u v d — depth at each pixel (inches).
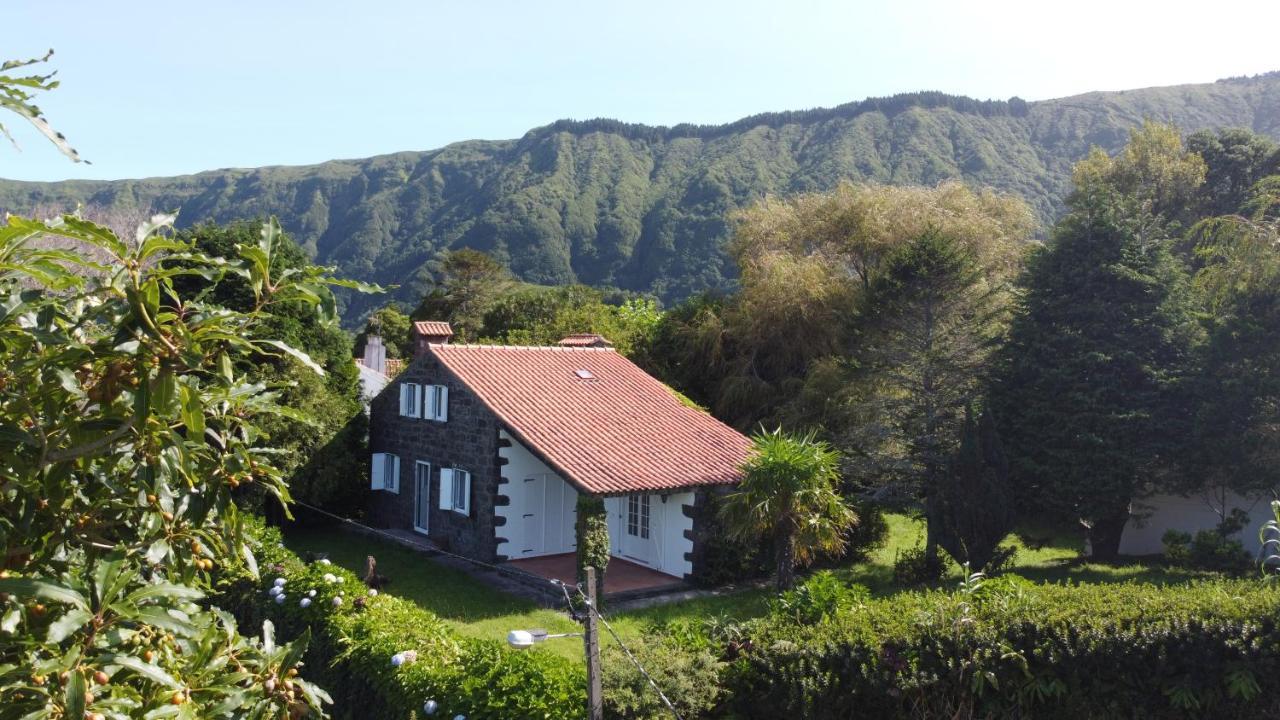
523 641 265.3
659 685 313.9
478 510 782.5
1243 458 771.4
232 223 1039.6
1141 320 816.9
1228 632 341.7
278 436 860.6
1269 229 802.8
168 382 149.9
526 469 781.3
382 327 2030.0
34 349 158.6
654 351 1270.9
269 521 900.6
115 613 151.9
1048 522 862.5
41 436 152.7
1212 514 904.3
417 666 352.2
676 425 833.5
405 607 432.8
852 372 959.6
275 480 194.9
